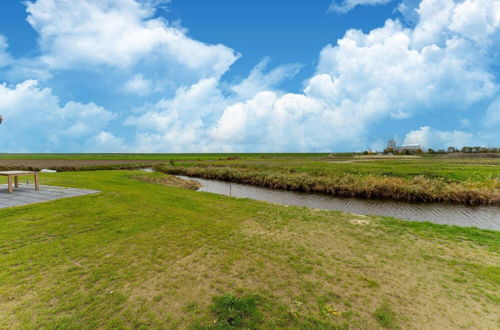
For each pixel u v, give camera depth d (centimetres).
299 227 757
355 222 836
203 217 817
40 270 414
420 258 541
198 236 629
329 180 2094
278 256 529
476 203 1538
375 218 905
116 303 338
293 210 1000
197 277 423
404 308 356
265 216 883
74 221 667
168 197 1121
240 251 546
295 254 544
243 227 732
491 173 2053
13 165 3944
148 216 772
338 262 510
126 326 296
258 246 582
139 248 530
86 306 329
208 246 566
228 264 479
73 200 891
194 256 507
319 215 927
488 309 358
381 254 559
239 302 346
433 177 2080
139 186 1405
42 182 1299
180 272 437
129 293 363
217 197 1236
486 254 568
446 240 666
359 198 1748
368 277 448
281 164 3981
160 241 577
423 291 404
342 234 699
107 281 393
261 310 339
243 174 2814
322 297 378
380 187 1789
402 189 1722
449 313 347
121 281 395
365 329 309
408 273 468
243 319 318
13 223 623
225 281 414
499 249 597
